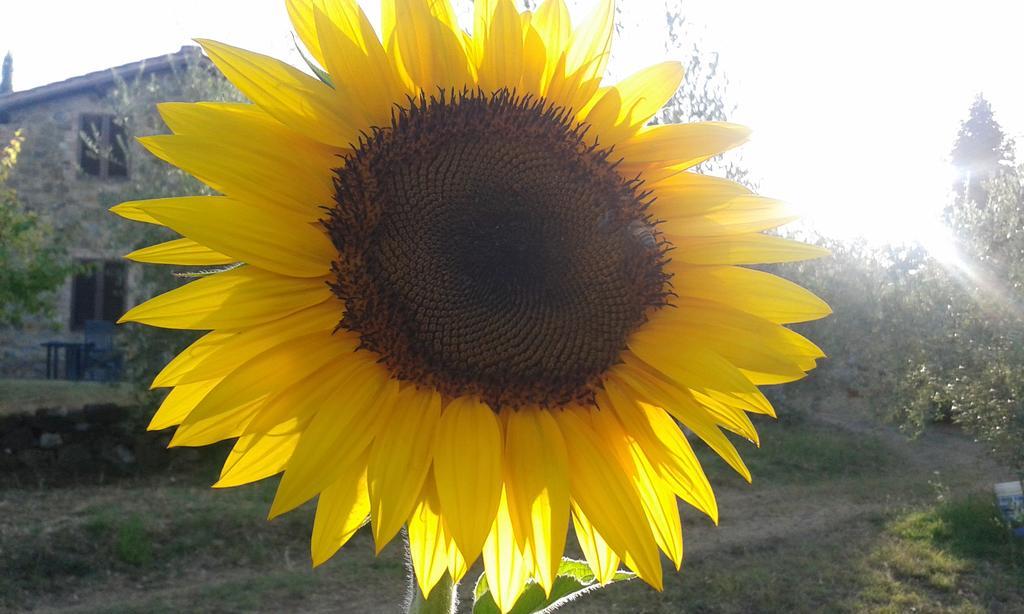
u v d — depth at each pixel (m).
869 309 2.90
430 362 0.35
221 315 0.32
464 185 0.36
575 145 0.38
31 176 3.00
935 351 2.37
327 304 0.34
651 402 0.36
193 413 0.30
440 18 0.36
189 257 0.33
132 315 0.31
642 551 0.33
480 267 0.37
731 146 0.38
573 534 1.81
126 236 2.32
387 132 0.35
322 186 0.34
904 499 2.26
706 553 1.77
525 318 0.36
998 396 2.13
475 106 0.37
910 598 1.50
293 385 0.33
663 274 0.37
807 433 3.08
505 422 0.36
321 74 0.35
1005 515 1.86
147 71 2.94
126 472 2.15
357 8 0.35
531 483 0.34
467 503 0.33
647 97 0.38
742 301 0.37
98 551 1.58
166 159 0.32
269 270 0.32
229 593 1.46
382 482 0.32
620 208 0.38
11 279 1.97
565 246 0.37
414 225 0.36
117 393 2.39
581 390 0.37
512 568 0.34
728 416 0.37
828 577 1.61
